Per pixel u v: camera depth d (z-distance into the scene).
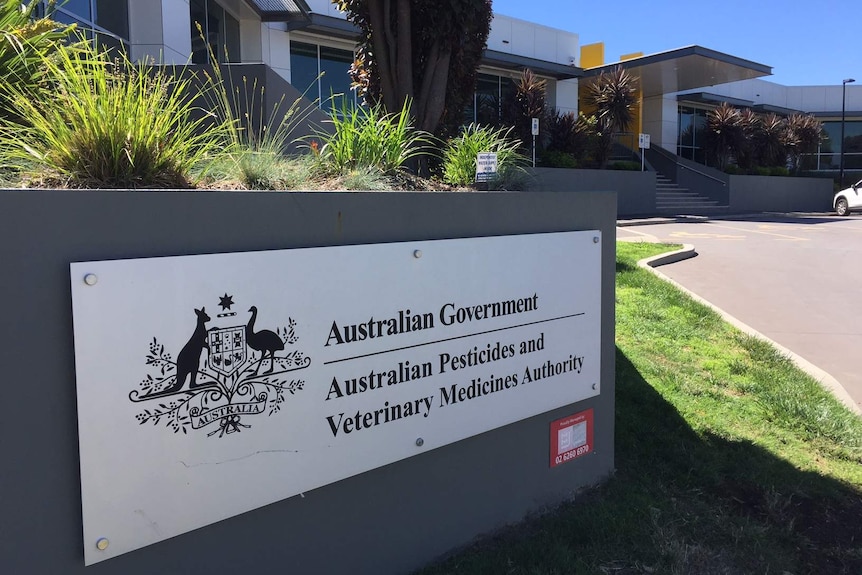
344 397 2.49
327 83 17.30
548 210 3.27
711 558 3.07
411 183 3.80
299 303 2.33
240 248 2.22
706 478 3.79
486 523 3.14
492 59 20.66
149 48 9.22
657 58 21.81
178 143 2.67
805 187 30.36
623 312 6.91
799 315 7.82
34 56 3.10
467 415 2.94
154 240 2.04
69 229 1.90
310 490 2.46
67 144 2.43
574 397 3.45
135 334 1.99
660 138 29.11
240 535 2.30
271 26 15.34
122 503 2.00
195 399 2.11
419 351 2.72
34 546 1.91
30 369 1.86
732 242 14.78
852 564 3.12
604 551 3.05
